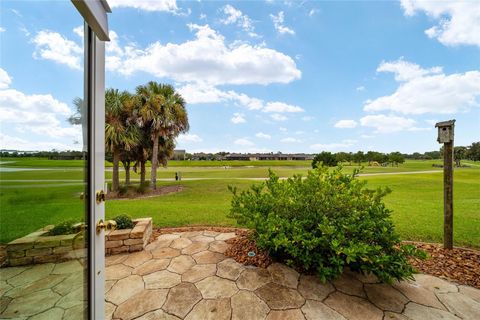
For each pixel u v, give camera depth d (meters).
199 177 20.06
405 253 2.02
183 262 2.59
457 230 3.81
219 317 1.74
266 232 2.31
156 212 5.22
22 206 1.06
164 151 13.18
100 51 1.29
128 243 2.89
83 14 0.99
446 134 3.01
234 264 2.48
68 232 1.20
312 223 2.36
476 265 2.54
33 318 1.17
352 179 2.82
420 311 1.79
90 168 1.18
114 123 10.42
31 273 1.17
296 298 1.93
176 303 1.89
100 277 1.27
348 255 1.83
